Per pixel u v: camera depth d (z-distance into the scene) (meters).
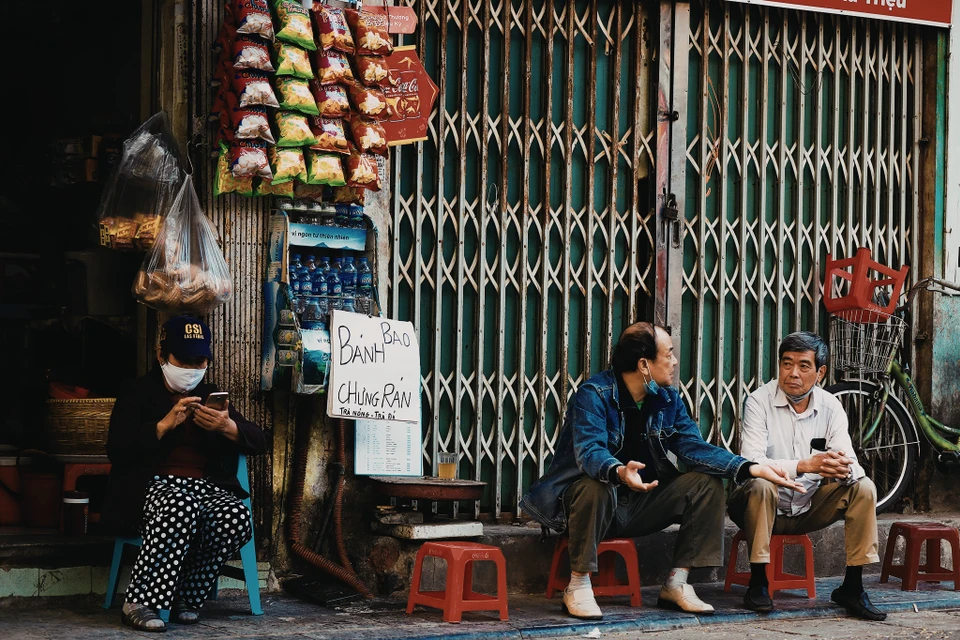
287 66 5.85
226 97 5.91
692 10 7.80
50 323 7.43
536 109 7.36
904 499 8.33
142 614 5.21
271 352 6.16
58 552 5.81
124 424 5.50
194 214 5.86
